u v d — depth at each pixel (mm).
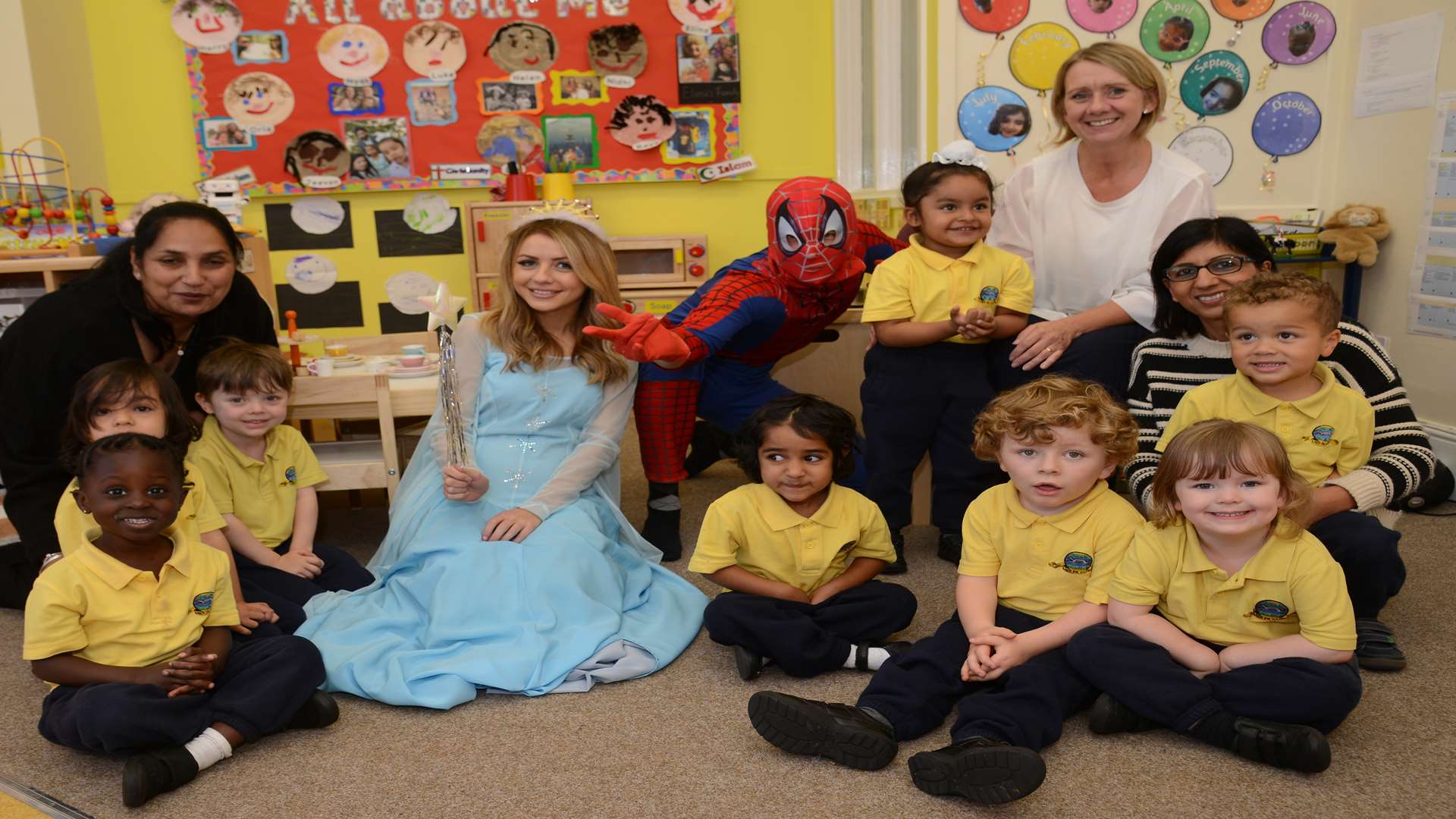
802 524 1715
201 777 1392
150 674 1401
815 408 1682
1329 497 1609
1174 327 1925
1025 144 3814
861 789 1324
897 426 2172
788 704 1365
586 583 1797
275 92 3949
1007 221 2447
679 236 3957
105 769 1434
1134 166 2283
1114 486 2537
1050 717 1364
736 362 2326
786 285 2189
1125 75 2152
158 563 1479
